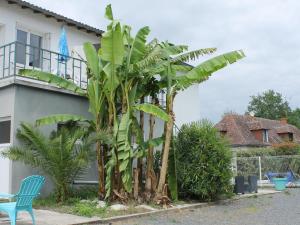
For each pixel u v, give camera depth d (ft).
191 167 45.39
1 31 49.26
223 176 46.16
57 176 38.09
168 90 42.27
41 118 39.63
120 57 38.22
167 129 41.78
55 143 37.40
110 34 37.27
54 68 53.88
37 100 42.04
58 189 38.96
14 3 49.42
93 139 37.99
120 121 39.40
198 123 48.26
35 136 37.45
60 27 55.88
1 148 40.81
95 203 38.24
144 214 35.73
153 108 38.70
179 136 47.24
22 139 39.55
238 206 45.21
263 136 135.85
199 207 43.37
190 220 34.47
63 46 47.52
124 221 32.96
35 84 41.55
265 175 84.48
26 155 36.99
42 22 53.57
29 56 52.21
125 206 37.96
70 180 38.96
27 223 29.32
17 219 30.73
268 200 52.49
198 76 40.22
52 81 39.88
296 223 33.45
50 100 43.39
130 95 40.47
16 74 40.75
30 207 27.81
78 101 46.60
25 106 40.81
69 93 45.34
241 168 86.33
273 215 38.27
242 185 58.13
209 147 45.78
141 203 40.22
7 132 40.98
